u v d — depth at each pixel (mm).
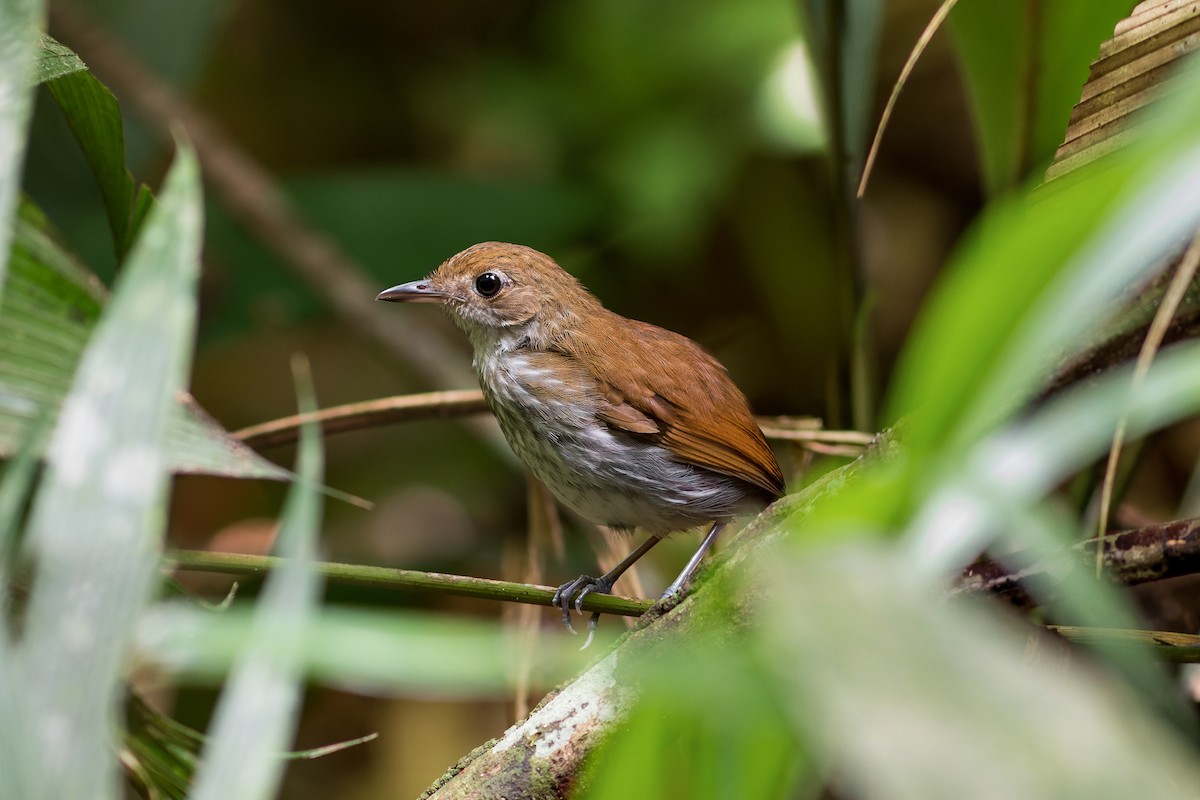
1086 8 6234
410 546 12570
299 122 14828
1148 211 2389
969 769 1954
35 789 2799
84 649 2920
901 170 13930
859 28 7742
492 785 4691
